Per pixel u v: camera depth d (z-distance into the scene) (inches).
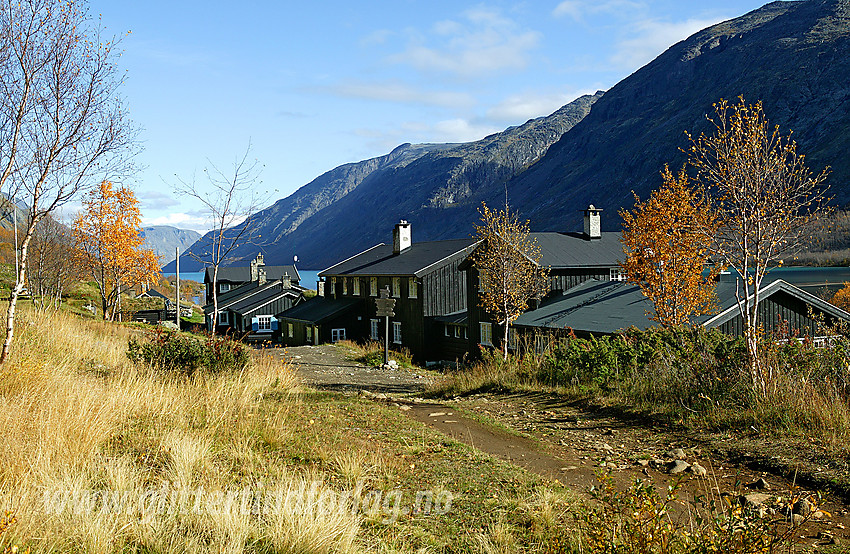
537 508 228.1
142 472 261.9
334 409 447.8
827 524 213.0
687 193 824.9
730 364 412.8
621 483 270.7
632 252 900.0
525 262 1049.5
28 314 742.5
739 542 162.4
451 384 621.6
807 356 400.5
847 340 432.5
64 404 318.7
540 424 405.4
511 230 1049.5
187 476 253.8
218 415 371.9
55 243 1122.0
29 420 287.9
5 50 380.8
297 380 631.2
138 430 332.8
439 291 1440.7
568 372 534.0
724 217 437.4
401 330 1509.6
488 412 458.3
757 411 346.0
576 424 398.6
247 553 194.4
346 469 275.6
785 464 277.6
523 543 203.3
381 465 290.7
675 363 446.9
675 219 814.5
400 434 366.0
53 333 627.2
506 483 265.9
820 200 461.4
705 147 449.4
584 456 323.6
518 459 319.6
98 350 641.6
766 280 797.2
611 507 186.7
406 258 1614.2
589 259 1268.5
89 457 264.1
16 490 220.7
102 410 329.1
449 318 1378.0
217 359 535.2
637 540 164.7
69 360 531.8
